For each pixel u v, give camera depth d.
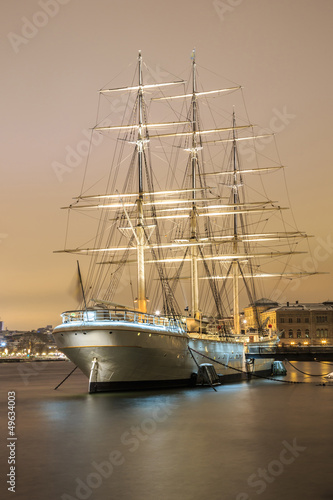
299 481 21.34
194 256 75.88
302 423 34.66
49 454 26.16
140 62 67.69
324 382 72.56
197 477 21.95
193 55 80.06
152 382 55.28
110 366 51.09
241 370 76.94
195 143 79.62
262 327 104.06
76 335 49.72
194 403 45.00
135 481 21.48
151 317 53.97
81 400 47.56
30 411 41.75
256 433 31.09
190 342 59.56
